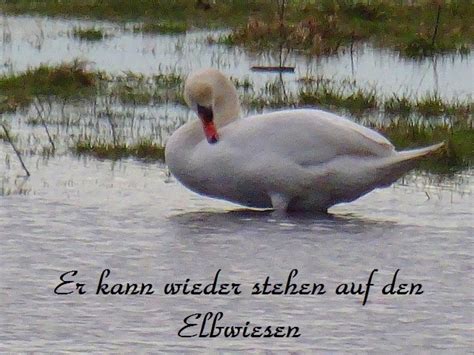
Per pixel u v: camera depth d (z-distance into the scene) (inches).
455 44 1154.7
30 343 456.8
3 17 1317.7
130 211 613.9
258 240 569.9
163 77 968.3
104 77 969.5
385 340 461.4
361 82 971.9
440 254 554.6
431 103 853.8
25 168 681.0
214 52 1120.8
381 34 1205.7
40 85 925.2
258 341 462.6
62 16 1334.9
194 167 605.6
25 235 573.9
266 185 601.3
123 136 766.5
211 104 612.4
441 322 480.1
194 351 450.3
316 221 600.4
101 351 448.8
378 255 551.2
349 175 597.0
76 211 611.5
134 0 1357.0
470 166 709.3
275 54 1118.4
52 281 518.9
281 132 598.9
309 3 1331.2
